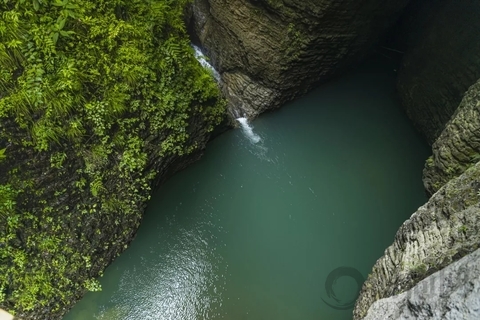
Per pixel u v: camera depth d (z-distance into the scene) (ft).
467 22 25.22
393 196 26.17
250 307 21.16
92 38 18.34
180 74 21.62
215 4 28.48
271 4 25.38
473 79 23.70
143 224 23.20
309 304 21.20
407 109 30.17
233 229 24.07
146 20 20.16
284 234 24.18
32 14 16.58
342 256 23.15
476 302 8.11
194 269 22.35
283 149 28.96
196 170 25.82
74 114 18.28
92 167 19.52
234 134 28.66
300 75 29.55
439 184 19.12
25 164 17.65
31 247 18.80
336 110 31.76
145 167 21.45
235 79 30.94
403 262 14.52
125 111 19.83
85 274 20.75
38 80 16.84
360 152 28.94
